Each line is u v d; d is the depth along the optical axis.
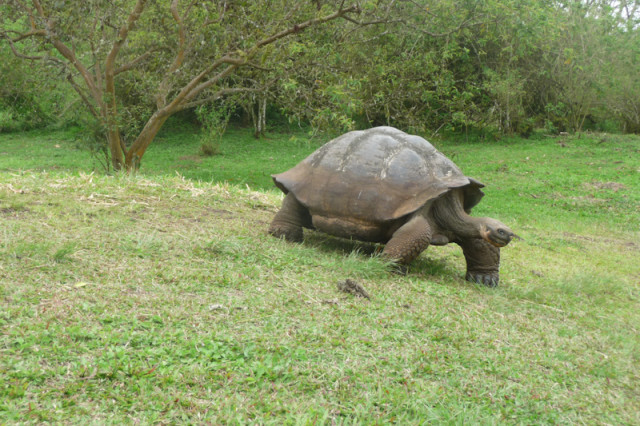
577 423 2.79
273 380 2.72
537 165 17.45
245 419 2.36
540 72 20.89
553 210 12.75
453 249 6.75
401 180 5.08
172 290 3.61
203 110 18.55
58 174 7.15
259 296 3.74
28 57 10.03
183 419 2.30
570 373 3.31
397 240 4.94
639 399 3.13
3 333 2.71
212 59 11.11
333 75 10.16
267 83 10.68
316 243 5.84
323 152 5.57
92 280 3.56
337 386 2.75
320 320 3.51
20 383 2.35
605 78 21.16
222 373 2.69
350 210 5.14
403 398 2.71
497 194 14.26
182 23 9.89
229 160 18.80
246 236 5.32
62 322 2.91
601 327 4.32
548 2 15.79
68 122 22.89
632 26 22.06
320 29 10.27
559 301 4.95
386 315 3.78
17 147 19.86
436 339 3.53
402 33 12.41
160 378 2.55
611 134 22.03
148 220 5.30
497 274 5.36
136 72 11.98
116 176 7.59
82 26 9.62
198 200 6.60
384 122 19.94
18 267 3.54
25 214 4.82
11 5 9.70
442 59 13.12
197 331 3.08
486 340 3.64
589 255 7.70
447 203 5.21
